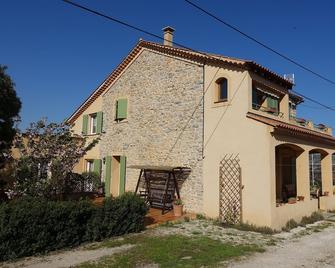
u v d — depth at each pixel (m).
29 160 11.71
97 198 17.97
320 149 16.67
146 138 16.97
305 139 14.79
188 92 15.27
